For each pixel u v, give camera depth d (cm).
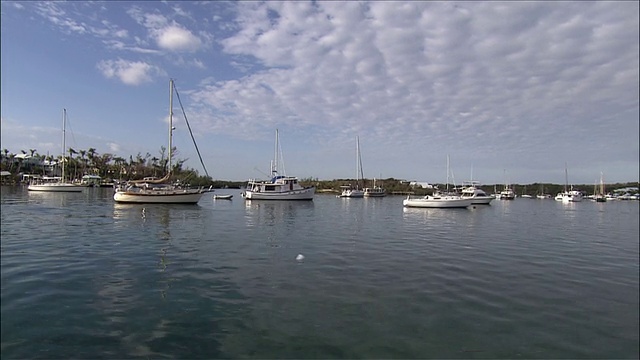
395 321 939
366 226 3030
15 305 991
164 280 1234
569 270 1542
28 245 1816
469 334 881
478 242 2261
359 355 777
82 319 912
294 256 1658
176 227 2606
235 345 805
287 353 778
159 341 816
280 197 6606
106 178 12438
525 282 1318
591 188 14738
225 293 1115
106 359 744
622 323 977
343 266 1484
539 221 4072
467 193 7825
